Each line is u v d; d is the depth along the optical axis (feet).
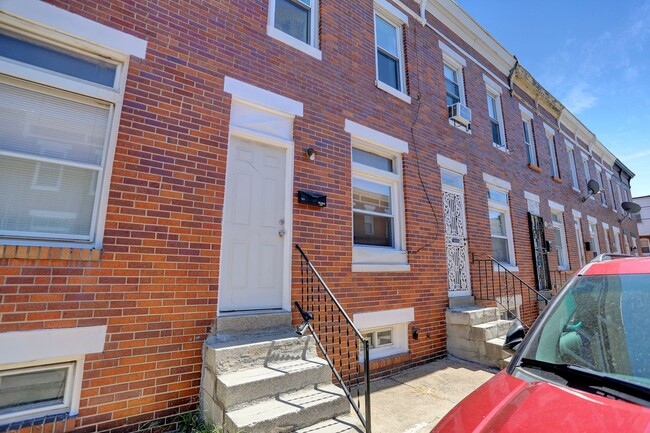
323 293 15.80
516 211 30.53
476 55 30.91
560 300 8.11
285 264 15.03
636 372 5.78
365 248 18.30
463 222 24.68
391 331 18.89
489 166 28.45
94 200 11.46
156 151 12.35
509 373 6.97
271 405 10.11
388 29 23.63
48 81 11.00
